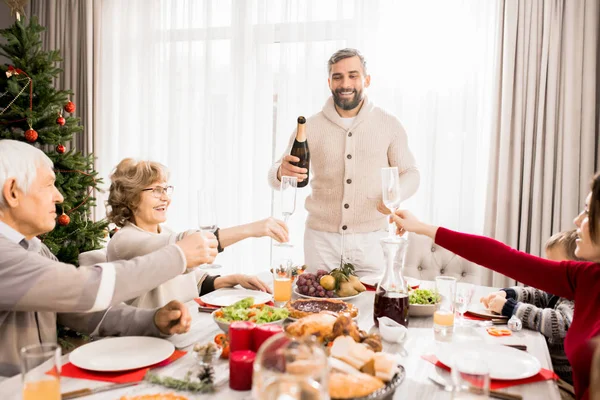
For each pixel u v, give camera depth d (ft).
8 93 10.42
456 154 10.83
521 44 9.96
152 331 4.37
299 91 11.89
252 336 3.54
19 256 3.68
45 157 4.42
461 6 10.59
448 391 3.39
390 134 8.11
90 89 13.15
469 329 4.82
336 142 8.11
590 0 9.53
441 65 10.75
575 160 9.77
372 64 11.21
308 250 8.39
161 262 3.90
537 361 3.83
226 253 12.51
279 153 12.07
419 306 5.14
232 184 12.59
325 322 3.77
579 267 4.71
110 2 13.21
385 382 3.14
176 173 12.89
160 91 13.07
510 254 5.05
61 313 4.74
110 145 13.42
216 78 12.62
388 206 5.36
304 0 11.74
